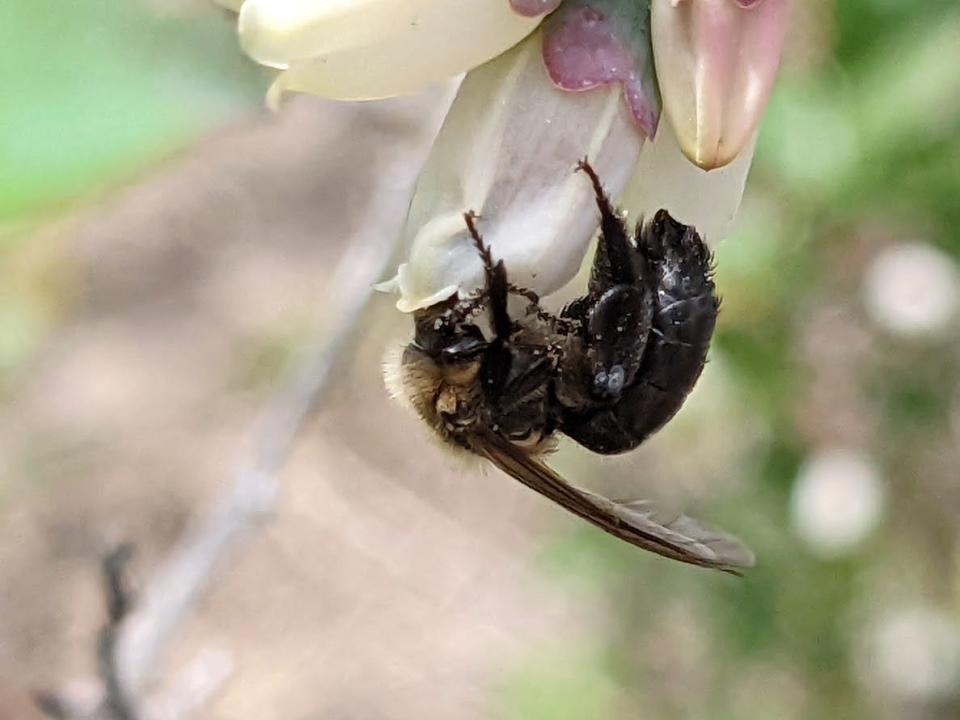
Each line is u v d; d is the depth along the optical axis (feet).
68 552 0.66
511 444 0.25
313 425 0.67
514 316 0.25
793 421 0.41
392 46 0.22
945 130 0.35
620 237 0.24
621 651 0.47
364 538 0.64
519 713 0.47
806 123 0.35
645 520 0.25
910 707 0.43
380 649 0.61
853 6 0.35
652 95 0.23
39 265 0.57
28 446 0.68
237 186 0.76
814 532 0.41
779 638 0.43
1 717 0.60
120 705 0.29
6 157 0.22
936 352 0.39
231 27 0.22
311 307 0.72
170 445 0.69
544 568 0.52
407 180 0.34
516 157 0.23
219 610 0.63
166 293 0.74
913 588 0.43
